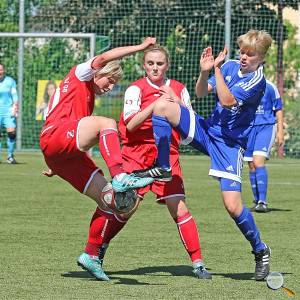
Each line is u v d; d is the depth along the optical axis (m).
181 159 39.91
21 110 42.16
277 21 44.06
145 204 21.31
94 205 20.75
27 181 26.91
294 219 18.72
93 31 45.44
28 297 10.36
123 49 11.47
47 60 42.69
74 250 14.05
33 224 17.20
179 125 11.73
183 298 10.43
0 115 34.56
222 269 12.59
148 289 11.00
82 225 17.14
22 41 41.25
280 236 16.02
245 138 11.88
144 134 12.61
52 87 41.75
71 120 11.30
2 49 43.75
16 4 44.69
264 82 11.93
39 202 21.23
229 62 12.11
